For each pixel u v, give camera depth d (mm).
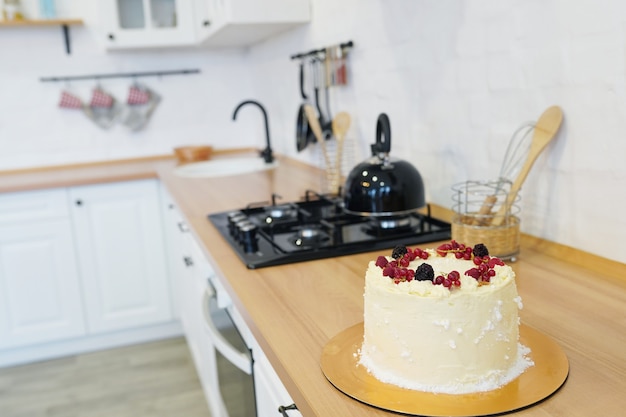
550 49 1186
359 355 841
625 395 698
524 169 1218
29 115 3209
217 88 3531
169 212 2873
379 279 790
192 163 3094
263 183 2385
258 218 1711
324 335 921
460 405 693
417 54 1684
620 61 1027
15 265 2781
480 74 1415
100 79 3301
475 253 849
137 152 3439
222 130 3584
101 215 2861
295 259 1303
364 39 1996
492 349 730
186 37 3135
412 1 1672
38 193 2752
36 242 2793
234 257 1362
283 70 2920
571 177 1178
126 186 2869
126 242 2920
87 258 2877
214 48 3486
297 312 1018
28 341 2857
